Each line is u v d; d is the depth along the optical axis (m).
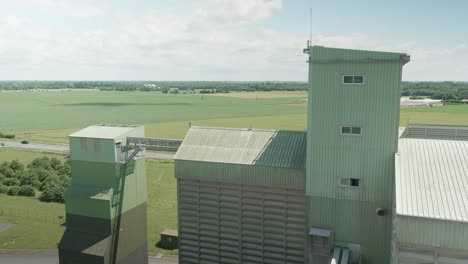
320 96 29.58
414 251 24.14
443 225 22.98
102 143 37.97
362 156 29.06
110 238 37.62
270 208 33.25
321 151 30.09
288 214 32.78
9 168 79.19
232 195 34.31
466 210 23.27
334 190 30.09
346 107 29.02
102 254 36.69
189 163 34.94
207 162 34.25
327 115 29.56
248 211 33.97
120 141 38.72
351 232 30.03
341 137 29.45
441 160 27.30
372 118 28.48
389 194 28.62
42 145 115.69
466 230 22.59
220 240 35.25
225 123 153.75
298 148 33.41
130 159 38.72
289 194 32.47
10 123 163.75
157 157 95.94
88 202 37.88
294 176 31.88
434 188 25.08
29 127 152.62
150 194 69.19
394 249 25.06
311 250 30.34
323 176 30.27
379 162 28.69
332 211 30.38
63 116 185.00
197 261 36.41
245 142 35.34
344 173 29.67
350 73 28.58
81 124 158.50
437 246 23.30
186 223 36.28
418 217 23.41
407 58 27.14
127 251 40.00
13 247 47.47
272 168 32.34
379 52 27.67
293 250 33.00
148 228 53.97
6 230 53.06
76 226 38.97
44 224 55.50
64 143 118.69
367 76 28.20
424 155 28.02
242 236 34.44
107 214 37.34
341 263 27.77
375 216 29.25
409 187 25.39
